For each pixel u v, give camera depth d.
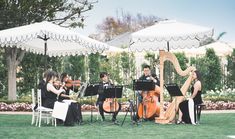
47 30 11.78
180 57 24.98
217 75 24.38
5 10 20.17
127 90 19.81
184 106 11.99
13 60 20.97
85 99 18.39
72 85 12.99
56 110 11.39
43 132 9.80
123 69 26.69
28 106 18.05
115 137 8.85
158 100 13.10
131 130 10.24
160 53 12.28
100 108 12.70
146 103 12.66
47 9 20.78
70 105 11.51
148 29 12.40
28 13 20.67
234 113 15.78
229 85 25.28
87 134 9.40
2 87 24.50
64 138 8.71
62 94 12.11
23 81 23.92
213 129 10.41
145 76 12.66
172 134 9.36
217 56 24.64
